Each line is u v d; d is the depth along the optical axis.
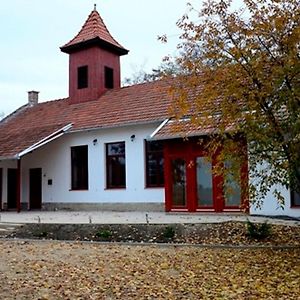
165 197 20.03
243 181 10.86
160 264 10.33
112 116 23.94
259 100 10.03
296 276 9.01
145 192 22.53
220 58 10.48
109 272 9.54
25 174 27.70
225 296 7.62
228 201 18.22
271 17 9.99
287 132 10.09
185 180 19.48
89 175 24.72
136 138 22.98
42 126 26.56
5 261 10.77
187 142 19.41
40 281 8.65
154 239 14.04
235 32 10.38
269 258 10.77
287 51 9.90
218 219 16.42
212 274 9.35
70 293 7.78
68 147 25.70
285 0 9.99
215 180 18.47
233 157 10.73
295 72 9.76
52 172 26.38
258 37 10.16
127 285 8.41
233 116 10.34
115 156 24.03
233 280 8.79
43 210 26.28
